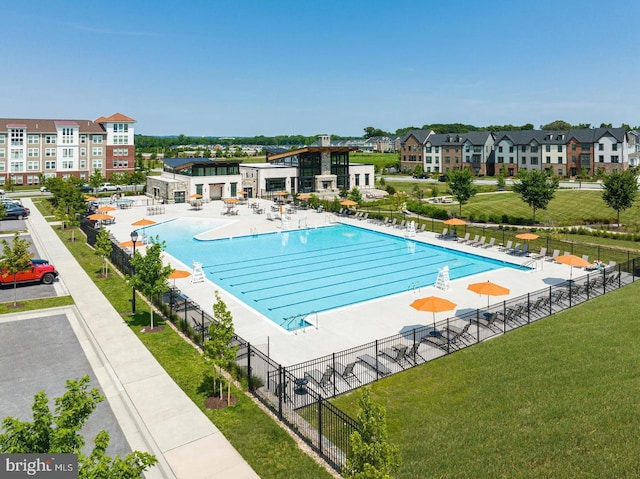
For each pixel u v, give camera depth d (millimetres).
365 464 8695
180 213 56750
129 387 15906
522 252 36188
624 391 14617
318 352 18875
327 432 13258
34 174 92812
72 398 8539
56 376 16922
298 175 72500
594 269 30688
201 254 37750
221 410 14500
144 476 11656
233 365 16750
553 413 13617
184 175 67375
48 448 7805
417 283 29766
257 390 15648
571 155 103812
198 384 16125
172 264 33781
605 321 20812
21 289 27281
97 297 25641
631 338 18641
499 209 59781
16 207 54781
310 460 12062
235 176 68438
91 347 19500
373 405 9445
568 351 17828
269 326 21906
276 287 29250
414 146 126625
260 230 46469
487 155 115000
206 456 12281
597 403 14031
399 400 14930
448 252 38469
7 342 19938
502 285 27812
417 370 17047
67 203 52750
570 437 12445
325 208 58938
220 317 15352
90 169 98000
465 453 11953
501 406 14188
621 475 10930
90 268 32031
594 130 103312
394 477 11055
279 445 12734
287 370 17141
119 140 100188
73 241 41125
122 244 32562
